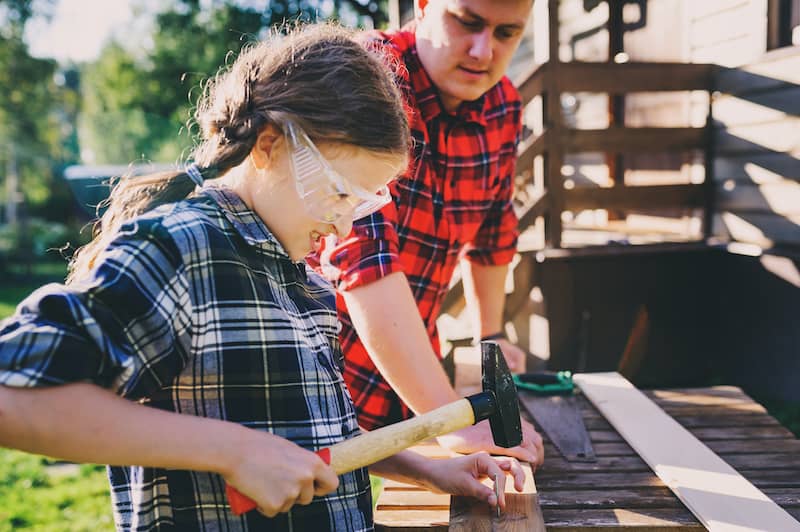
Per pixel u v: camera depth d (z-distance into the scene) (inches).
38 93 956.0
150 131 1130.7
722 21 204.4
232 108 45.8
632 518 60.9
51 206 978.7
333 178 43.3
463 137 79.3
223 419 44.1
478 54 70.4
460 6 69.2
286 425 45.8
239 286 44.6
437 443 76.0
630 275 196.4
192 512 44.9
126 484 47.3
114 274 39.3
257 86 45.0
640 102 259.8
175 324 41.2
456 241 83.5
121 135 1157.1
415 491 68.3
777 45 187.3
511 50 73.4
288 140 43.6
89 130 1183.6
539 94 194.2
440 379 64.2
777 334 182.2
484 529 55.2
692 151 214.5
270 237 46.7
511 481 63.2
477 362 103.3
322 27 53.4
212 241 43.9
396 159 46.1
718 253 200.7
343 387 52.4
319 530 47.9
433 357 64.7
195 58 840.3
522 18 70.7
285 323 46.8
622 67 198.4
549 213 195.9
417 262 79.1
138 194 47.4
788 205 180.7
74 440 36.4
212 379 43.7
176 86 858.1
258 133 44.7
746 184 194.9
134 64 1043.3
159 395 44.0
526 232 239.1
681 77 203.2
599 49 282.4
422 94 75.2
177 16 828.6
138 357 39.3
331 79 44.1
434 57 73.2
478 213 85.2
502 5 68.6
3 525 150.4
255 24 714.2
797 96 176.2
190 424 39.4
